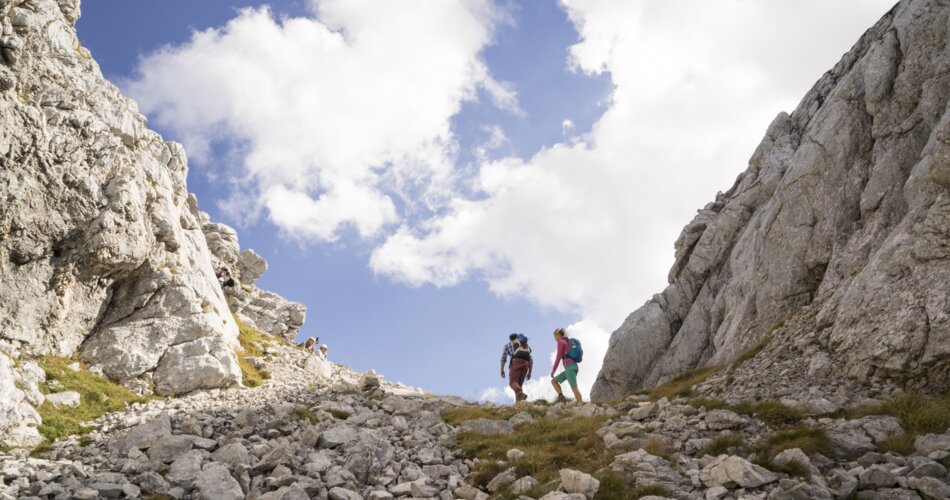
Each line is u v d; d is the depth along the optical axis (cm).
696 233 3691
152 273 2500
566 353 2283
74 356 2177
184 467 1402
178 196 3155
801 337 2016
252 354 2989
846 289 1980
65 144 2225
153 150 3064
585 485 1148
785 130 3550
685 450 1395
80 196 2198
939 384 1497
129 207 2341
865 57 2698
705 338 3188
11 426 1589
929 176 1809
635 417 1739
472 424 1827
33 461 1420
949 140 1727
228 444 1534
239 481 1361
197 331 2461
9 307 1989
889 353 1590
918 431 1276
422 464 1541
